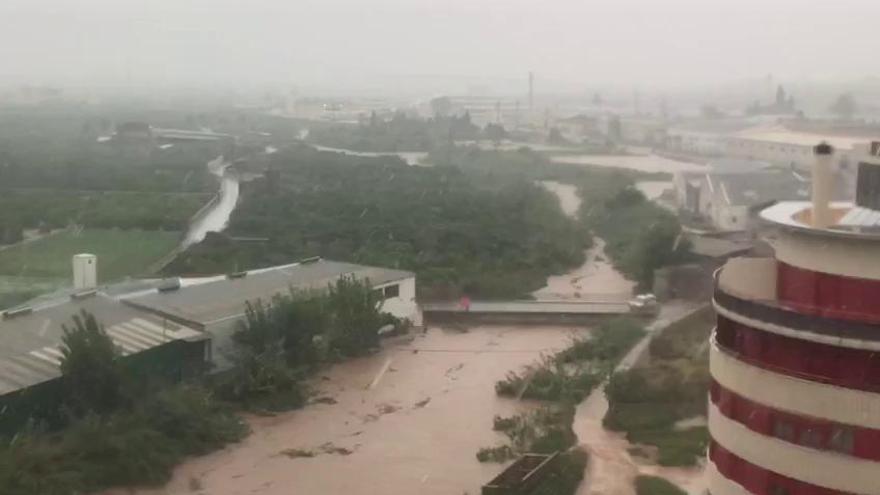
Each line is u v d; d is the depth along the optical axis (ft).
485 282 244.22
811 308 73.82
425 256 272.51
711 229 305.12
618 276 269.23
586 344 191.93
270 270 220.43
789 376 72.54
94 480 125.49
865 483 69.15
